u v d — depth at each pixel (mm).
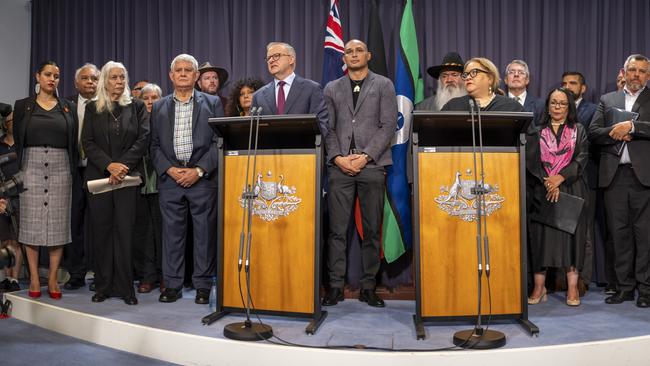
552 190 3611
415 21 4723
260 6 4941
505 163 2939
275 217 3035
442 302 2922
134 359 2867
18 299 3736
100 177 3773
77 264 4242
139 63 5301
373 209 3619
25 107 3836
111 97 3824
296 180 3010
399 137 4098
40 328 3488
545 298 3760
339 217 3625
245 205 3062
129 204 3717
